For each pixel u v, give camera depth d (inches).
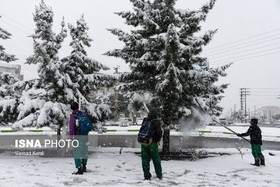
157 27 456.4
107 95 475.2
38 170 303.7
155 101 436.5
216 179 291.4
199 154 466.3
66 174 287.7
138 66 457.1
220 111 497.4
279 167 370.6
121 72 482.3
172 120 437.1
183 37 459.5
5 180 250.8
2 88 487.2
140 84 475.5
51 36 424.5
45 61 417.7
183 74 431.5
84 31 475.2
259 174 323.0
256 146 380.5
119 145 772.6
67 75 439.2
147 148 278.1
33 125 384.8
